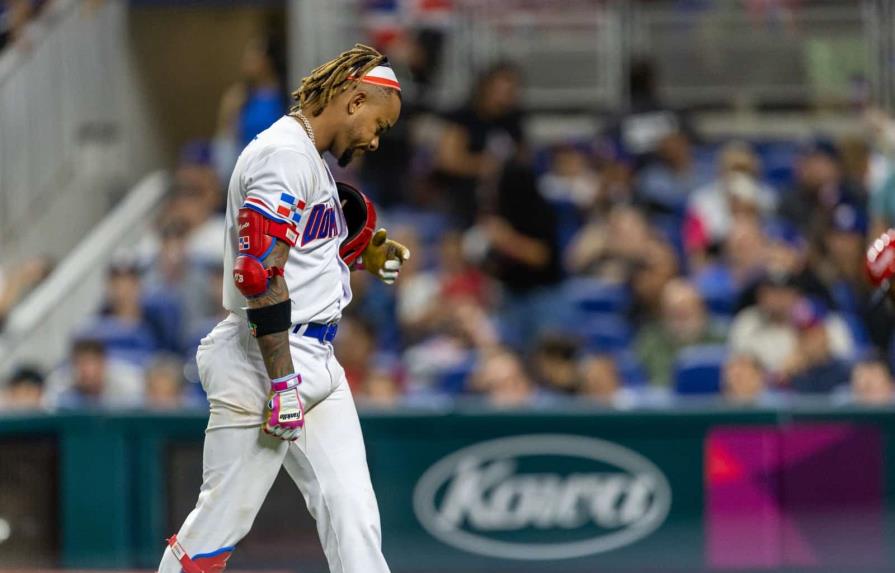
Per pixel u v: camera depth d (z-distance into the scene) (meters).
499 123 36.69
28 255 37.91
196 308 34.12
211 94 46.75
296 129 12.98
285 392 12.62
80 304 36.69
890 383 28.95
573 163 37.75
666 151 37.25
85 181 40.56
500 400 27.81
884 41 40.28
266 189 12.46
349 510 13.23
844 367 28.23
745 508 24.03
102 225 39.06
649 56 41.31
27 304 36.00
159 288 34.75
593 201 36.69
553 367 28.92
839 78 40.62
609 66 41.19
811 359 28.36
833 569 23.83
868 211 35.31
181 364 32.56
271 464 13.16
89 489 24.62
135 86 43.78
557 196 37.22
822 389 27.95
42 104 38.81
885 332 32.03
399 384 30.34
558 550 24.30
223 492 13.10
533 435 24.33
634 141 37.66
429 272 34.72
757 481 24.05
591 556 24.23
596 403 24.86
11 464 24.52
